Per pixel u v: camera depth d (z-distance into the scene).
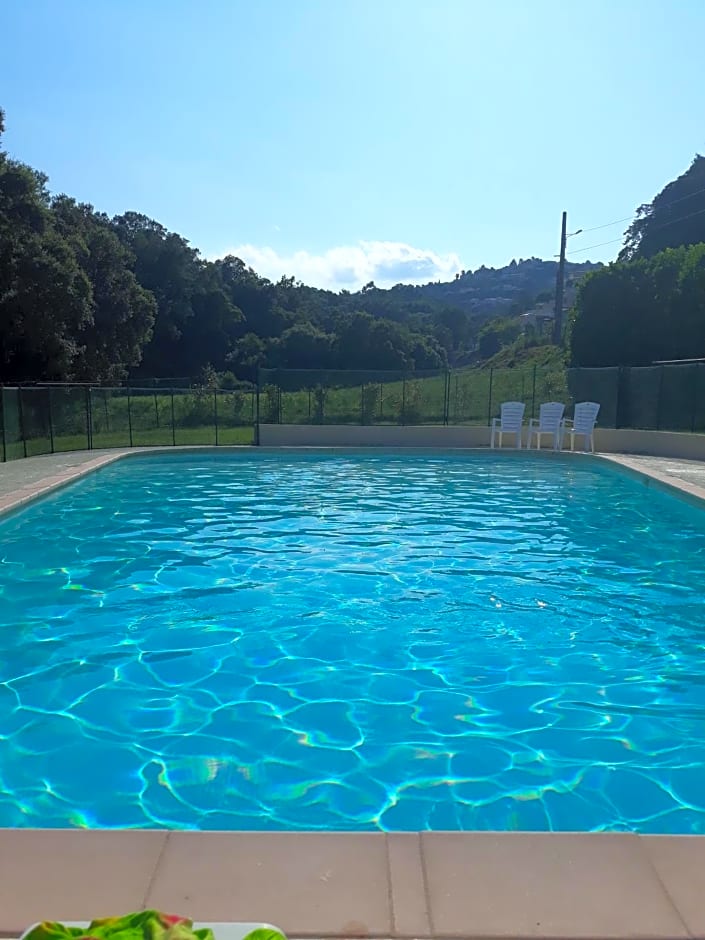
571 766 3.40
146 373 48.25
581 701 4.12
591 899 1.95
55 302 23.97
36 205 24.64
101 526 9.09
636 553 7.64
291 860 2.11
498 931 1.83
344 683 4.34
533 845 2.19
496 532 8.75
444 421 21.44
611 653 4.84
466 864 2.09
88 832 2.24
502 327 70.62
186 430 21.52
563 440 18.69
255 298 60.69
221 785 3.22
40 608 5.74
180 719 3.87
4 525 8.83
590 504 10.82
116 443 19.61
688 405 16.84
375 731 3.74
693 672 4.54
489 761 3.44
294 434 20.25
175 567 7.01
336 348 50.12
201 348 51.88
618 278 25.47
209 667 4.57
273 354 50.56
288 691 4.22
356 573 6.79
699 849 2.17
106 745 3.59
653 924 1.86
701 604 5.90
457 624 5.38
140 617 5.52
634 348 25.03
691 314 24.03
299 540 8.28
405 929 1.84
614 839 2.22
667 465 14.07
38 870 2.06
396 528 9.00
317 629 5.26
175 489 12.41
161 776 3.29
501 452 17.72
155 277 48.97
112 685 4.30
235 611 5.66
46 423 18.30
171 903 1.93
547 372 21.67
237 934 1.76
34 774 3.31
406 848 2.17
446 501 11.14
